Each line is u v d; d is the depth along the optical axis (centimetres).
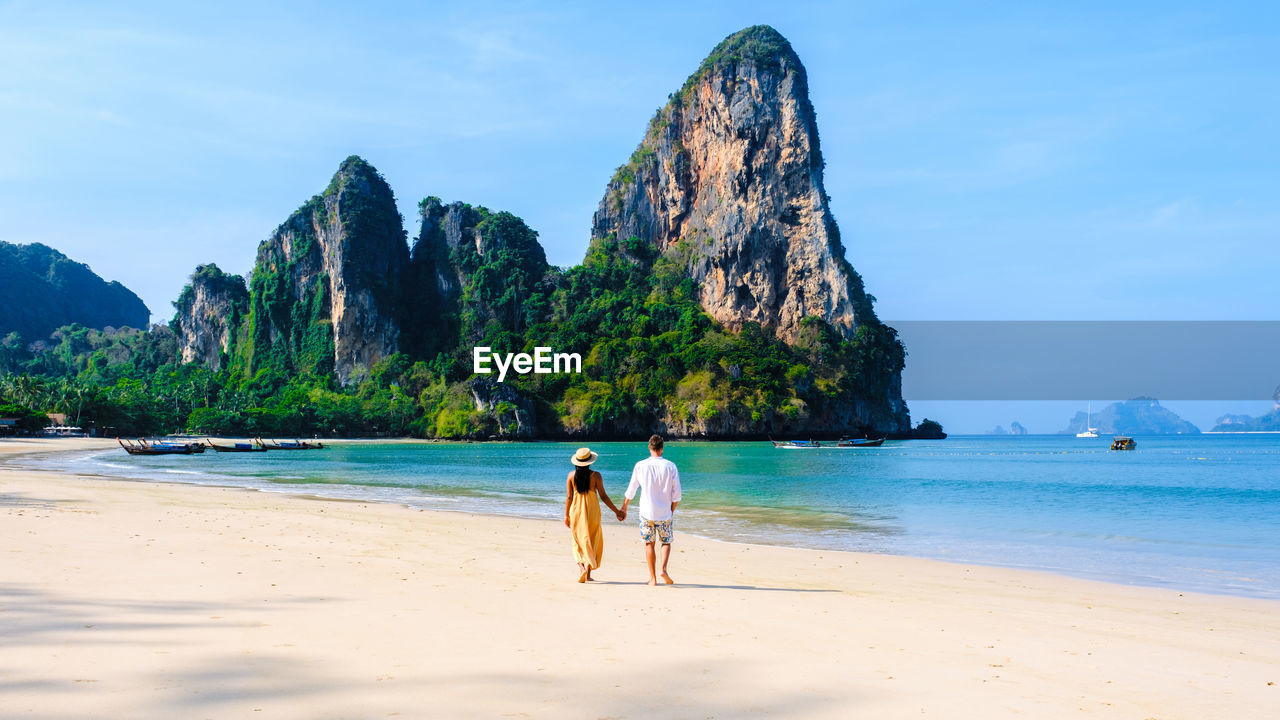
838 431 17262
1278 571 1422
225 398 17675
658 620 862
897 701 579
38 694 539
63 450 8319
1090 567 1470
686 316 18638
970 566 1429
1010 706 574
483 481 4212
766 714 542
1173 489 3822
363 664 646
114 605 849
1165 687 638
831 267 18888
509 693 577
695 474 5353
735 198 19725
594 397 16475
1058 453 11081
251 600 909
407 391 18925
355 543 1502
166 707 522
